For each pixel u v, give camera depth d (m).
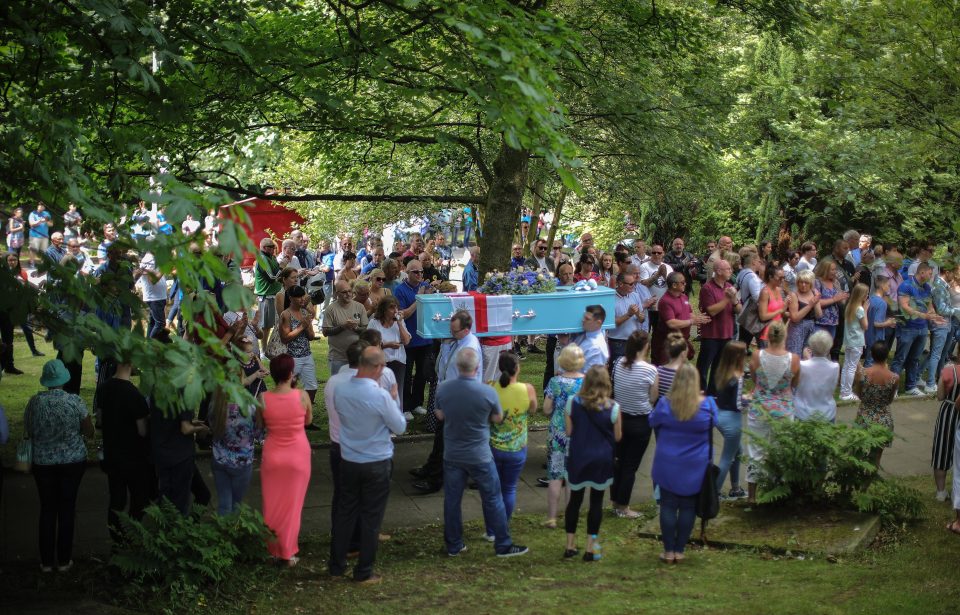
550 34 8.09
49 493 7.27
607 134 14.42
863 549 7.83
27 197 6.57
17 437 10.81
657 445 7.60
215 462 7.70
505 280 10.32
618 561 7.73
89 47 7.52
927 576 7.17
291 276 11.48
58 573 7.34
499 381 8.07
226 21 9.25
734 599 6.70
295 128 11.24
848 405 12.61
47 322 6.19
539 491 9.70
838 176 13.73
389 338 10.90
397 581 7.29
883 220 19.70
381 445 7.23
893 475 10.11
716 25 15.08
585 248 15.55
